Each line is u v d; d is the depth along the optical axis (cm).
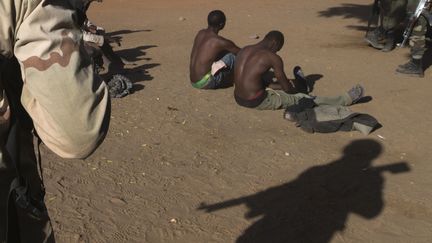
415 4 851
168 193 405
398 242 349
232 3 1542
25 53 141
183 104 620
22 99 148
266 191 413
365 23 1184
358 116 540
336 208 391
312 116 543
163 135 523
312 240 348
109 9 1466
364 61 838
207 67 666
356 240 350
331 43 974
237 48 677
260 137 522
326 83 717
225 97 651
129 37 1045
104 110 145
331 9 1395
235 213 379
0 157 152
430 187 427
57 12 143
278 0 1584
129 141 504
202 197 401
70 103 140
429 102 639
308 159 474
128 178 428
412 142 517
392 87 700
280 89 648
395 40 948
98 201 389
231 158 472
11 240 161
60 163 450
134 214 373
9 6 141
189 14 1355
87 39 723
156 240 342
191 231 353
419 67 754
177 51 910
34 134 165
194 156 474
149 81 713
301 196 407
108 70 758
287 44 962
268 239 347
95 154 471
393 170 456
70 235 343
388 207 394
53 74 139
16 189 155
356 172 451
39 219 168
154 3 1566
